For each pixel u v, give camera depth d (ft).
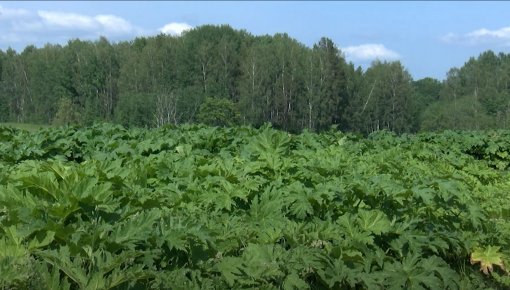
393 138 60.29
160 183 27.25
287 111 267.80
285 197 23.36
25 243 16.33
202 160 30.55
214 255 18.38
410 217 24.26
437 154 50.96
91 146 44.34
